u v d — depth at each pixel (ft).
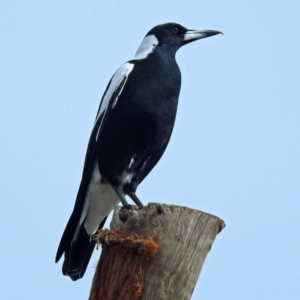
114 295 26.78
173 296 26.48
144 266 26.68
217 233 27.73
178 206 27.20
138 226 27.35
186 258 26.73
